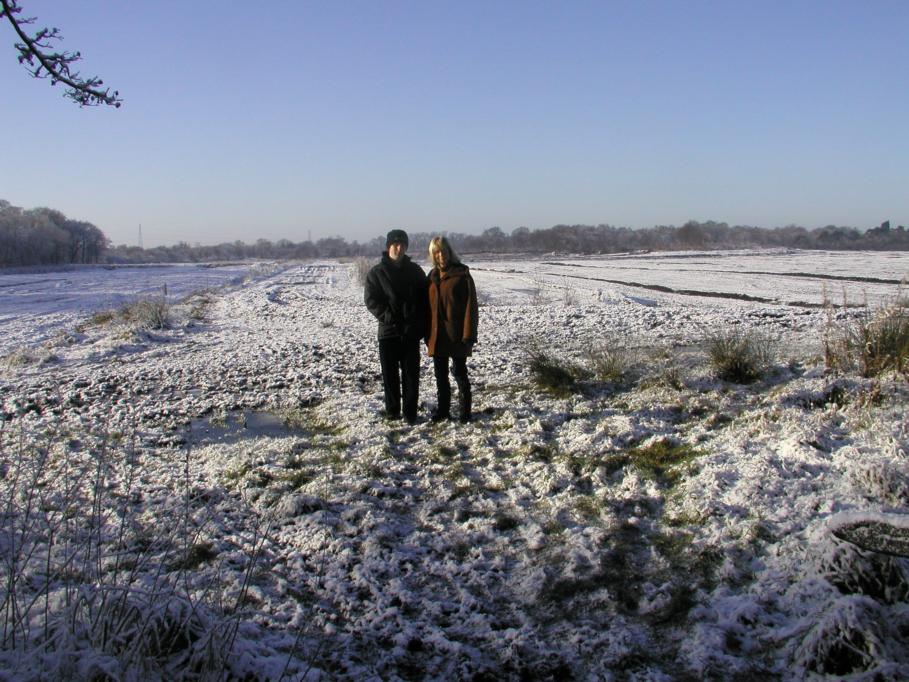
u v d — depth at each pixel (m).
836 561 3.32
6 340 18.33
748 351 7.77
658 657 3.16
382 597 3.75
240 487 5.40
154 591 3.02
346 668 3.16
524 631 3.39
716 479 4.73
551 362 8.39
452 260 6.57
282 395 8.64
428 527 4.62
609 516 4.49
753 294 26.03
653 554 3.98
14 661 2.65
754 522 4.11
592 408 6.89
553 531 4.41
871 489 4.24
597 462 5.39
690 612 3.42
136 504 5.15
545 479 5.17
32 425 7.45
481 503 4.91
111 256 151.38
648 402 6.82
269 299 28.84
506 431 6.37
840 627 2.86
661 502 4.67
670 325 13.24
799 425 5.45
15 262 97.81
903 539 3.20
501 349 10.91
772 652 3.08
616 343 10.22
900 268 44.00
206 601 3.39
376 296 6.78
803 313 14.98
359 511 4.79
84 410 8.27
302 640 3.37
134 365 11.77
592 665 3.13
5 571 3.48
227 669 2.89
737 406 6.48
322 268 68.06
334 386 8.94
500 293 28.30
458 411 7.25
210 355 12.41
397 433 6.64
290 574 4.04
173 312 21.00
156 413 8.00
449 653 3.26
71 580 3.50
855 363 6.99
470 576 3.95
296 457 6.09
